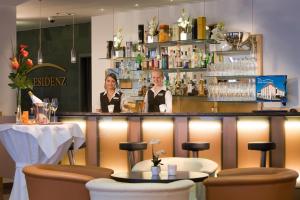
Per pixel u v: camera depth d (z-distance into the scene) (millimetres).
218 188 5453
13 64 7695
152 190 4715
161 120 9000
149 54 12273
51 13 13305
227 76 11234
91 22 13883
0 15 11094
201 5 11961
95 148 9258
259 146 7910
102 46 13633
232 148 8680
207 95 11531
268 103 11148
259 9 11258
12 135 7125
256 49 11156
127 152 9109
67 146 7457
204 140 8805
